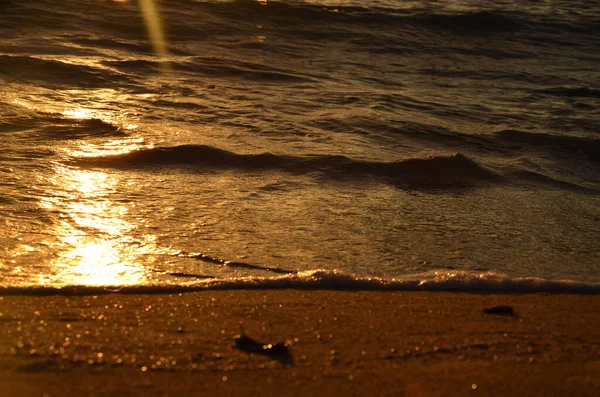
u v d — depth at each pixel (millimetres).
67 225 6508
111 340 3752
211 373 3385
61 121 10031
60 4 18688
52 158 8516
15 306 4328
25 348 3574
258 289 4926
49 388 3141
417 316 4398
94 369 3369
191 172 8484
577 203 8281
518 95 14805
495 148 10641
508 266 6039
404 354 3723
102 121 10109
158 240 6262
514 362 3650
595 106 14125
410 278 5277
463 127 11586
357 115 11586
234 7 20500
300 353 3682
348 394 3203
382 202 7773
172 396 3127
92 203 7164
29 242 6012
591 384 3383
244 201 7516
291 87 13555
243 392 3197
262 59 16219
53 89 11930
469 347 3857
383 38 19734
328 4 22484
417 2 24891
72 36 16328
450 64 17797
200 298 4652
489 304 4734
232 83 13516
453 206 7809
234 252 6047
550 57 19672
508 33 21969
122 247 6047
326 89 13570
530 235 6953
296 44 18234
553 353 3803
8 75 12359
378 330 4090
